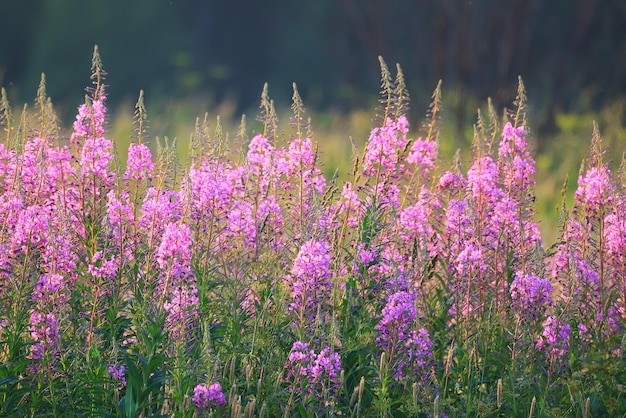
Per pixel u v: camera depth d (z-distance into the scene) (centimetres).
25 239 898
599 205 1089
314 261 916
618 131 3077
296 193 1052
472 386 980
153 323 845
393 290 969
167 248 888
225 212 1005
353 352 938
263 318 942
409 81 3844
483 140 1170
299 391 863
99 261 970
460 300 1022
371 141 1070
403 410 909
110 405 866
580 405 938
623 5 3922
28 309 880
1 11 7244
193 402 826
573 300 1005
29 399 898
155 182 1042
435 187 1173
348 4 4206
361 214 1041
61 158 1013
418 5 3972
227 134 1074
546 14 4103
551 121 3275
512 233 1080
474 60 3525
